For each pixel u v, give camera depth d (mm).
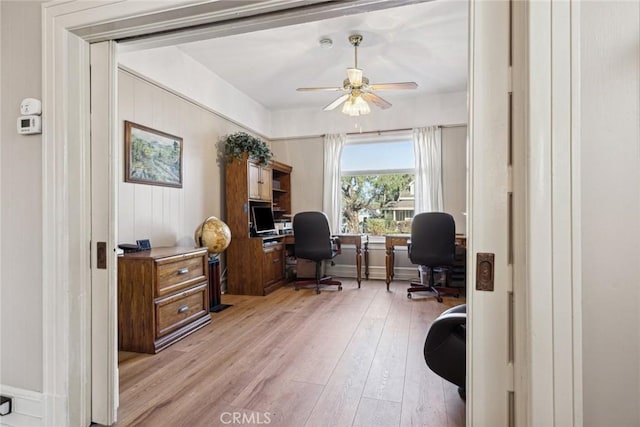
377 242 5254
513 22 966
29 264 1560
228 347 2586
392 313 3426
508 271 981
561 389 891
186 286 2877
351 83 3166
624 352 888
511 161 974
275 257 4570
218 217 4363
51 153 1509
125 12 1367
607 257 895
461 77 4305
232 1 1234
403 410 1745
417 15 2912
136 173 3104
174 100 3602
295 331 2922
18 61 1568
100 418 1610
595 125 898
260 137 5418
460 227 4898
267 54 3664
